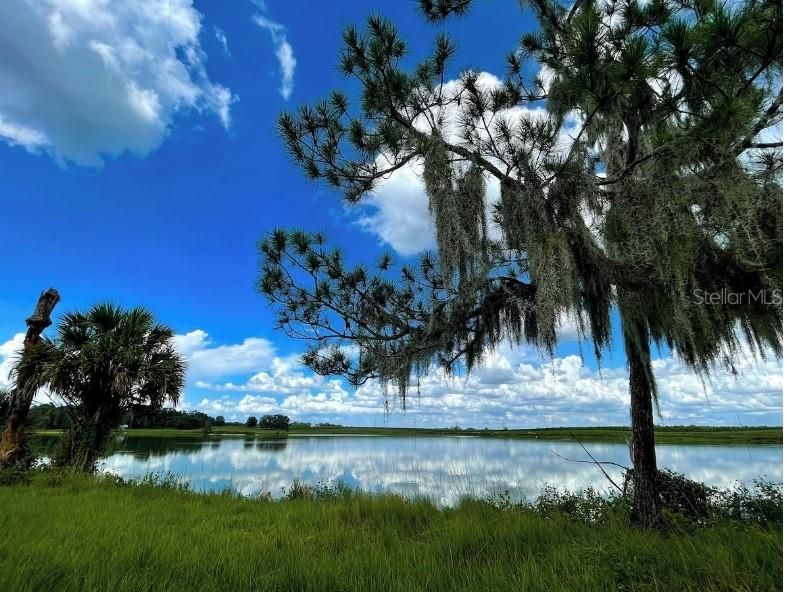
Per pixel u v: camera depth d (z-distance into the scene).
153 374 12.17
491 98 4.74
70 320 12.05
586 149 4.19
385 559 4.29
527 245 4.06
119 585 3.31
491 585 3.56
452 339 5.92
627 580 3.39
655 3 3.64
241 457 23.28
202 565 3.93
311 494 9.96
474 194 4.54
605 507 6.61
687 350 4.53
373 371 5.87
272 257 6.05
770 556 3.39
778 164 3.35
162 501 8.28
